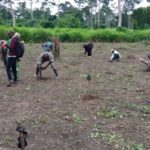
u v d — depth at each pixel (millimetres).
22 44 16312
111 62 25562
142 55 30562
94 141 10117
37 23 58125
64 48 34375
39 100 13992
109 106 13297
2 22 55375
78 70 21266
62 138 10305
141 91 15914
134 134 10664
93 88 16219
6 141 9992
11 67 16547
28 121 11562
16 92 15250
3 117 11984
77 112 12508
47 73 19828
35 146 9719
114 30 47219
